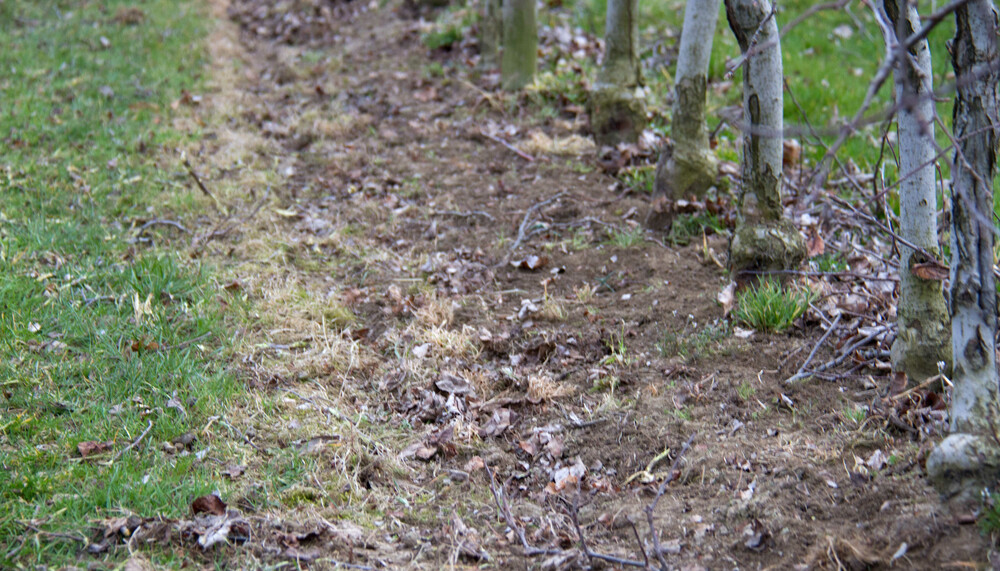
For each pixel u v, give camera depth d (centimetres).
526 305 455
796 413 342
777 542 277
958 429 271
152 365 391
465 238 550
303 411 370
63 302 441
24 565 263
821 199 537
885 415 322
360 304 473
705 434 339
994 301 265
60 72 823
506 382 396
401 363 407
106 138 686
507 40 765
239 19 1070
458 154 678
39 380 374
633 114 662
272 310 458
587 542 294
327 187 632
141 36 952
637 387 379
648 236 529
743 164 434
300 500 312
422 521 308
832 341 387
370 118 748
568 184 612
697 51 523
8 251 488
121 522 283
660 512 304
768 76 409
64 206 567
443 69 844
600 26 919
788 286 421
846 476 297
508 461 345
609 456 341
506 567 284
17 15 978
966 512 257
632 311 443
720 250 495
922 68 303
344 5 1055
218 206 589
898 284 401
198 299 460
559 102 755
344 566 277
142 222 562
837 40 908
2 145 648
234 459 333
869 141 665
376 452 347
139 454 330
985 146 263
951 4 177
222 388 379
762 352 388
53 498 295
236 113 771
